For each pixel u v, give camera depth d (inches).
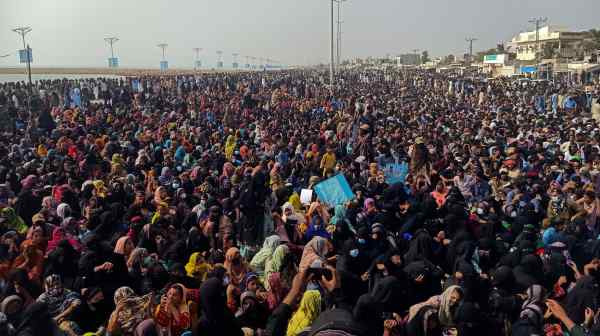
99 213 348.5
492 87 1706.4
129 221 344.2
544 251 293.0
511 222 363.6
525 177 470.3
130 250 288.8
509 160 501.7
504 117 932.6
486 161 533.6
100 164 517.7
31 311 199.6
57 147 616.1
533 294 219.0
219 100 1235.9
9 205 399.5
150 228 311.3
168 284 241.9
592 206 367.9
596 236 340.8
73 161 524.7
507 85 1958.7
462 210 338.6
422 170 504.1
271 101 1320.1
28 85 1544.0
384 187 447.2
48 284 228.7
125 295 220.1
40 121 850.1
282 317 158.4
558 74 2438.5
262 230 405.4
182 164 550.0
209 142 685.3
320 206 373.4
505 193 438.6
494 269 273.3
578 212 360.5
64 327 213.8
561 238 308.5
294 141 639.8
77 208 402.0
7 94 1301.7
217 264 263.6
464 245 280.1
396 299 221.5
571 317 226.5
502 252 295.7
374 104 1216.2
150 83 1784.0
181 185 445.1
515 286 233.1
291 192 452.4
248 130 780.6
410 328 205.6
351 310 180.4
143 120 872.3
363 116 821.2
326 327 116.7
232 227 330.3
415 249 291.1
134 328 209.3
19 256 269.9
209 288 195.9
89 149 597.6
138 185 426.6
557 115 988.6
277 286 243.9
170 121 884.0
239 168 486.6
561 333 200.7
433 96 1608.0
